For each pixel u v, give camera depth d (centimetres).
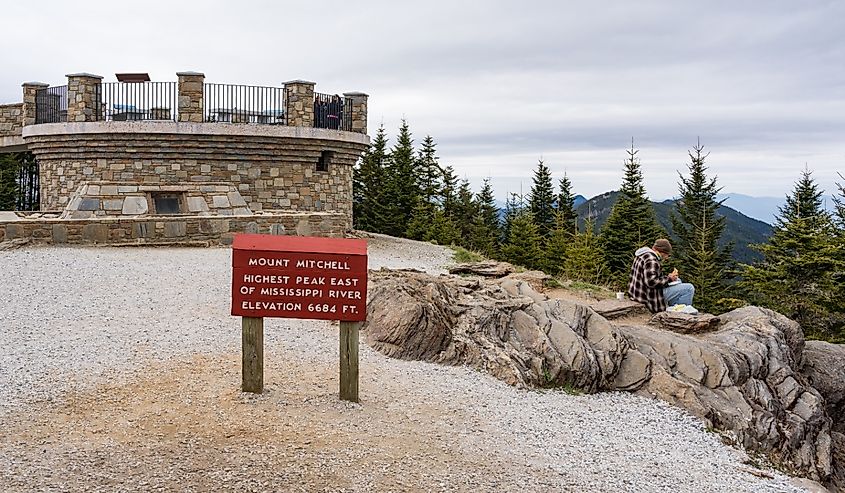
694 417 900
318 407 715
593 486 614
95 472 546
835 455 1030
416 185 4234
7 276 1216
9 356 819
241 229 1728
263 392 743
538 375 927
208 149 2011
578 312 1056
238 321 1027
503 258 3747
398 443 649
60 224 1545
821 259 2464
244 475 552
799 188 3825
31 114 2191
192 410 685
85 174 2042
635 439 775
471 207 4562
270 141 2055
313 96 2139
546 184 5062
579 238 3269
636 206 3838
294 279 725
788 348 1163
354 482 557
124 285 1203
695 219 4322
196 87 1997
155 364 822
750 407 965
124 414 670
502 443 691
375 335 969
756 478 718
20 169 4072
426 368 908
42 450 584
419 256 1953
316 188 2186
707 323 1180
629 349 1009
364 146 2323
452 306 1048
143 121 1955
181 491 521
